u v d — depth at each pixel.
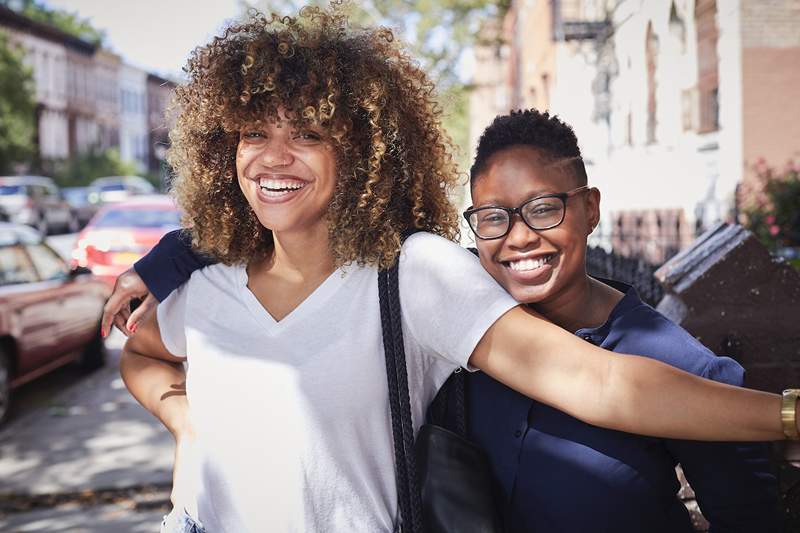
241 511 1.72
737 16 8.60
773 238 7.65
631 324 1.61
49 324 7.16
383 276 1.71
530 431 1.62
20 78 36.78
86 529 4.48
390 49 1.88
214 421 1.76
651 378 1.45
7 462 5.64
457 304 1.62
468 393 1.72
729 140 8.60
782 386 2.46
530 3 16.58
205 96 1.90
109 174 48.88
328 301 1.74
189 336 1.86
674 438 1.48
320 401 1.67
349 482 1.67
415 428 1.74
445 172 1.94
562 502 1.57
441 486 1.62
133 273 2.06
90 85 57.47
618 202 10.95
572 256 1.66
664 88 9.23
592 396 1.48
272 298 1.84
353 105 1.80
